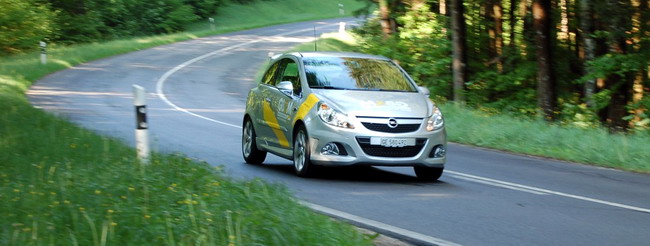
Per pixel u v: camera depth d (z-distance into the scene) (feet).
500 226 77.61
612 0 221.05
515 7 301.63
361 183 104.78
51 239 55.31
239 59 421.18
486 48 298.15
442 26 281.54
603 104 228.84
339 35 513.45
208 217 60.95
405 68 281.33
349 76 113.39
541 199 95.66
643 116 228.02
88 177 80.23
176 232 57.47
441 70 268.41
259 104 122.52
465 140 165.78
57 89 266.98
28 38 457.68
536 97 269.64
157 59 408.87
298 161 109.09
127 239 56.08
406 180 109.50
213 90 286.25
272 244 56.80
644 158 132.87
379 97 107.65
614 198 98.37
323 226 64.69
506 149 154.71
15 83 261.03
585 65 228.02
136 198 69.41
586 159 138.21
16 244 53.62
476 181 110.52
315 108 105.81
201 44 509.76
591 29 231.50
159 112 209.87
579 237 73.51
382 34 303.27
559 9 282.97
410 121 104.42
